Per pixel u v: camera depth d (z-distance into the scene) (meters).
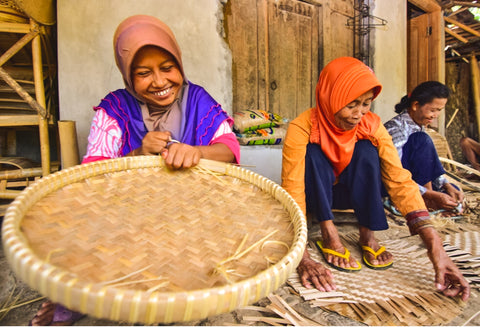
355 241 1.83
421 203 1.40
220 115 1.61
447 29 6.17
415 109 2.10
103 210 0.93
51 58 2.37
